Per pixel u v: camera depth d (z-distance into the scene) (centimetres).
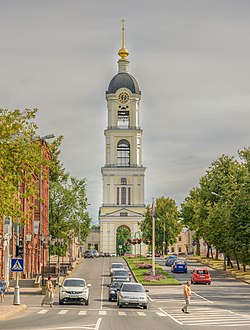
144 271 8525
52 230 9512
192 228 12756
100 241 16938
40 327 2823
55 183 9700
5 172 3431
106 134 17225
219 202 8769
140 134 17262
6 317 3409
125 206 17025
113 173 17088
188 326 3034
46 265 9169
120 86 17312
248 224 6925
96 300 5122
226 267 9556
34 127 3556
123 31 17612
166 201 16288
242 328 2953
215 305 4588
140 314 3809
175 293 5909
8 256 6531
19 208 3475
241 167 8356
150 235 15562
